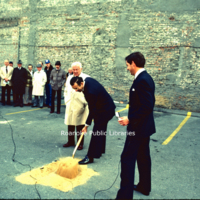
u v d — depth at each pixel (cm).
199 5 689
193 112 721
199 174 302
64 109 755
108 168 313
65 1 910
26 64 1043
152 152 382
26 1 1003
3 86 786
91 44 876
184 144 427
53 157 346
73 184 263
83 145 410
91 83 307
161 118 654
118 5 809
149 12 762
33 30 1002
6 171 291
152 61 776
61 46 944
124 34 811
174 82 748
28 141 420
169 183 276
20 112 683
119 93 846
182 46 724
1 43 1097
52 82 661
